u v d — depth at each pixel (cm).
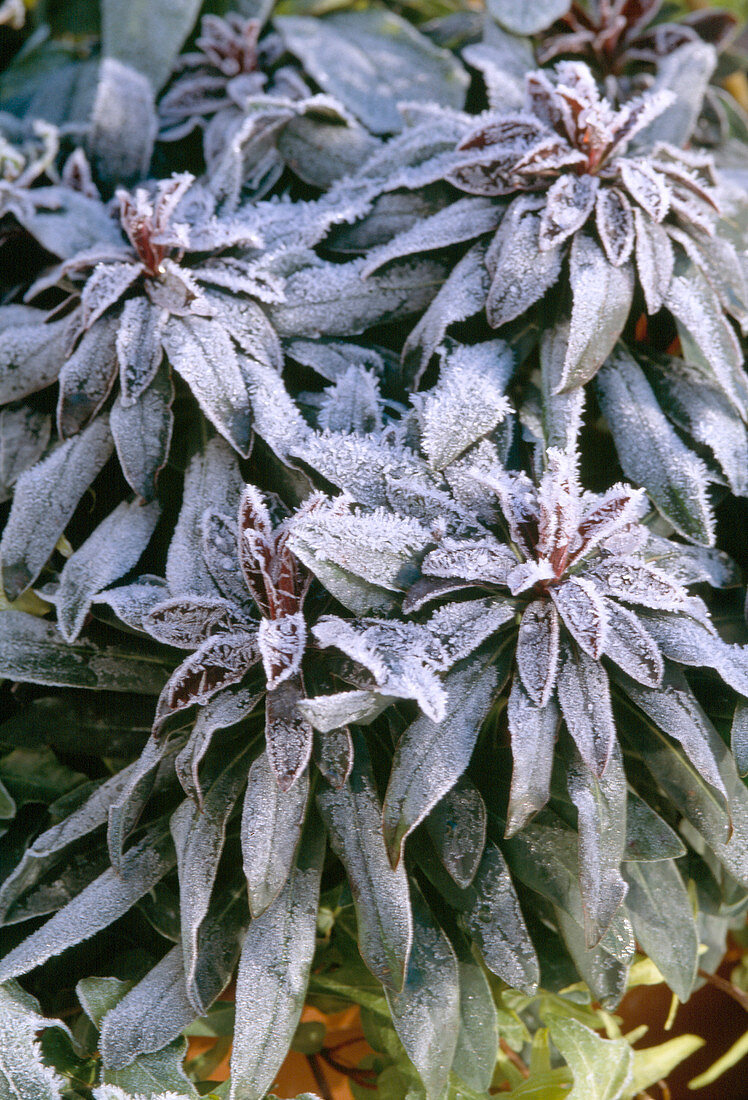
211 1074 94
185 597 90
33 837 95
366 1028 94
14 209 99
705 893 95
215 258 96
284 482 94
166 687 89
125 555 94
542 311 95
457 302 94
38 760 96
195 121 105
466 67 107
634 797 91
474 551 90
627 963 90
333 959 95
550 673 89
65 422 94
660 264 94
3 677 93
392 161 98
